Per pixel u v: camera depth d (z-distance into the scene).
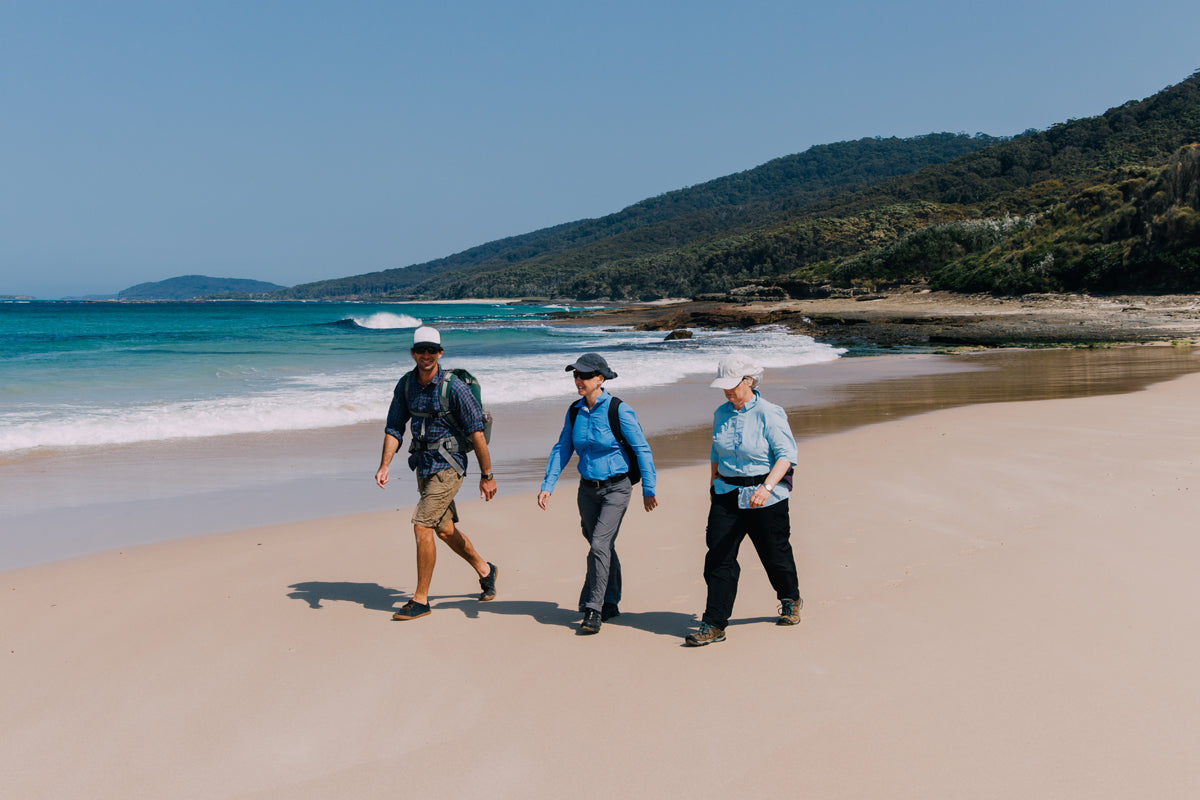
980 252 78.12
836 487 7.39
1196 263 53.50
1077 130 159.62
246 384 17.30
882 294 78.25
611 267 198.12
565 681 3.69
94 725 3.33
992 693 3.42
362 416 12.95
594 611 4.27
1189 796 2.68
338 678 3.74
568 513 6.98
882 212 143.50
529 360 24.97
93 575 5.34
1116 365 20.72
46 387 16.41
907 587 4.75
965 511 6.36
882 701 3.39
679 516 6.70
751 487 4.14
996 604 4.40
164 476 8.81
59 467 9.26
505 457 9.89
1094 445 8.76
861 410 13.12
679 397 15.64
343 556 5.84
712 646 4.05
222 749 3.14
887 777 2.85
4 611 4.66
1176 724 3.11
